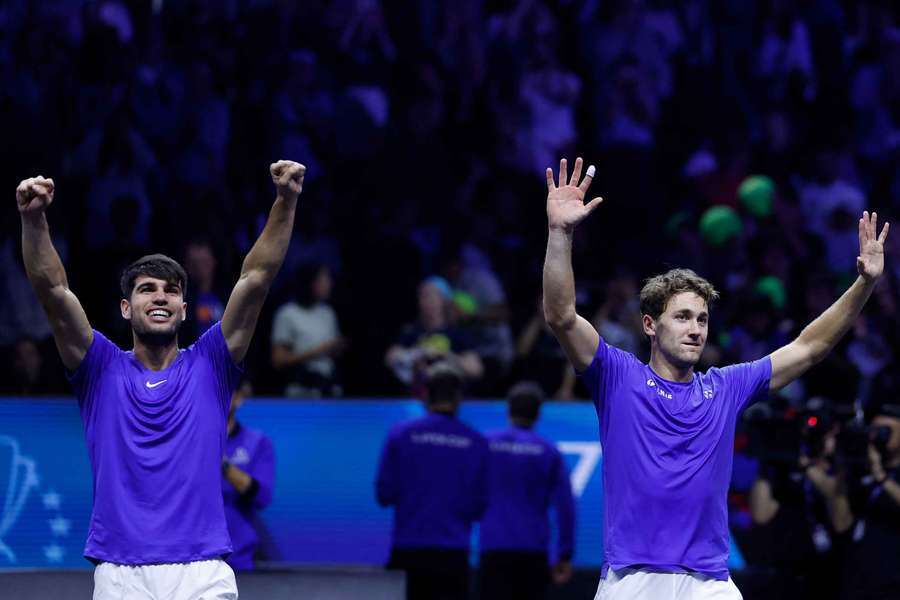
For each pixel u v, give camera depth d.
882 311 28.77
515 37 32.88
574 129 32.75
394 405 22.20
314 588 17.61
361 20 31.75
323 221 27.53
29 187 12.39
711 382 13.35
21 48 29.41
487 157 31.20
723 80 34.50
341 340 23.59
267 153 29.09
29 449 21.20
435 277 26.98
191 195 26.81
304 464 21.97
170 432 12.80
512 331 26.81
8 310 24.86
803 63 35.06
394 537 19.95
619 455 13.00
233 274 25.67
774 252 29.61
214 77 30.05
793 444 19.97
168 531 12.58
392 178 29.00
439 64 31.67
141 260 13.26
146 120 28.83
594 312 26.78
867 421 19.92
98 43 29.03
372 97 30.16
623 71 32.25
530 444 20.88
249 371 24.86
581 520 22.41
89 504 21.27
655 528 12.77
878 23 36.53
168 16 30.64
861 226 13.62
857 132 35.03
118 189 27.17
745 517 21.69
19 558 20.97
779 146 33.47
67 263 25.31
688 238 29.22
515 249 28.53
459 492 19.86
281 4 31.20
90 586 17.47
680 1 35.25
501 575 20.64
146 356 13.14
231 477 18.30
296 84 29.92
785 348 13.74
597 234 29.94
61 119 28.56
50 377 22.81
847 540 19.69
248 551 18.53
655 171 31.95
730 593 12.78
